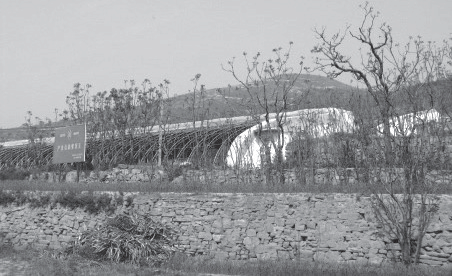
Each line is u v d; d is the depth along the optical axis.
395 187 18.89
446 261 17.00
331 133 27.70
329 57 24.83
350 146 25.45
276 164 26.91
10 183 28.55
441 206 17.36
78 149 31.88
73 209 23.34
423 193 17.41
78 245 20.55
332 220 18.75
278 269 17.20
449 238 17.06
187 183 24.02
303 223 19.14
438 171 21.33
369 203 18.31
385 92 21.91
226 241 20.06
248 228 19.89
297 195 19.50
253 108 36.78
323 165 27.03
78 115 42.12
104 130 39.50
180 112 47.22
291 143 29.14
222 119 41.28
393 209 17.89
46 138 47.75
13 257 20.80
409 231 17.44
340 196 18.86
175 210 21.16
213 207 20.56
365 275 15.99
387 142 21.42
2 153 46.38
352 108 28.08
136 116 43.69
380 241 17.92
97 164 36.06
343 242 18.44
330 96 36.41
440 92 25.03
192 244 20.52
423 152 20.20
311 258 18.80
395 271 16.27
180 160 35.97
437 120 23.75
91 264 18.64
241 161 29.80
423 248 17.33
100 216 22.59
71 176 33.69
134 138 39.62
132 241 19.61
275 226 19.52
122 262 19.06
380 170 20.67
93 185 25.77
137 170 31.62
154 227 20.52
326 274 16.34
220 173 28.45
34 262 19.22
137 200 22.03
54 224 23.69
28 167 40.31
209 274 17.52
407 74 25.02
